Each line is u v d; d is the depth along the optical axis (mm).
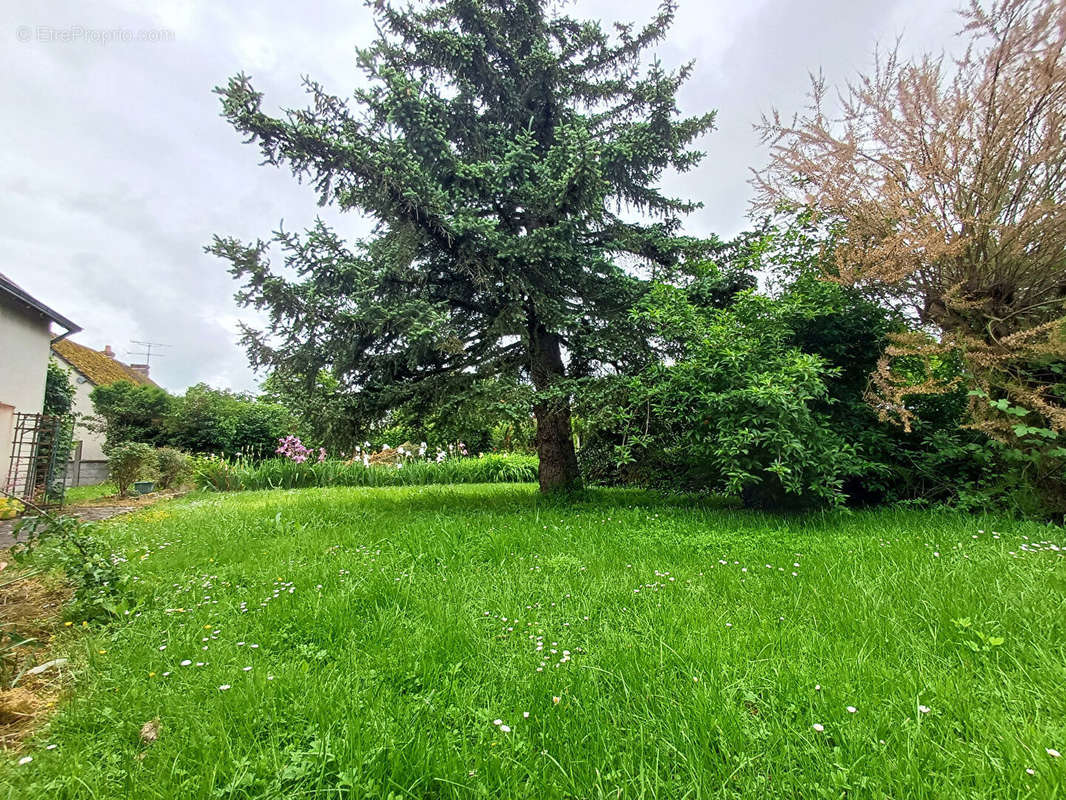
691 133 7195
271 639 2369
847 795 1282
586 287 6902
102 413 17062
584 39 7203
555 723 1641
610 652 2096
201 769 1455
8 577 3742
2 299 8992
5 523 7082
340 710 1719
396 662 2086
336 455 7035
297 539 4465
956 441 5098
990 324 4516
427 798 1374
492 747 1512
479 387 5949
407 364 6383
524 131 6516
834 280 5285
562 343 7086
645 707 1688
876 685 1753
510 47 7105
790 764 1395
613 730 1587
